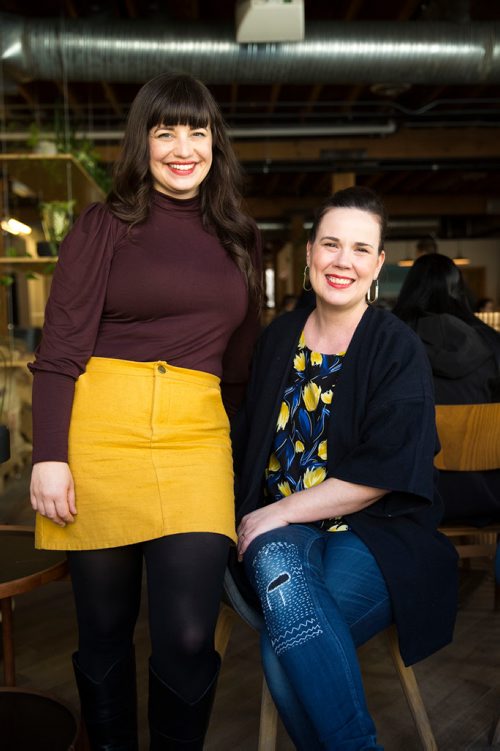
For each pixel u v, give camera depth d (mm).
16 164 5223
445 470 2070
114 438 1310
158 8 5348
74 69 5199
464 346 2174
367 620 1423
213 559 1307
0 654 2184
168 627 1281
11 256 5434
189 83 1392
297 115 8203
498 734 1692
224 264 1427
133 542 1300
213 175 1468
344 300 1542
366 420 1471
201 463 1349
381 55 5195
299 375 1616
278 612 1306
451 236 16438
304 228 13258
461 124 8664
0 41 5035
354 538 1482
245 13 4730
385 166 9594
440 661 2135
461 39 5215
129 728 1421
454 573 1510
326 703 1234
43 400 1299
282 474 1601
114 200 1387
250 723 1820
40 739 1354
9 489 4387
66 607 2600
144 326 1354
